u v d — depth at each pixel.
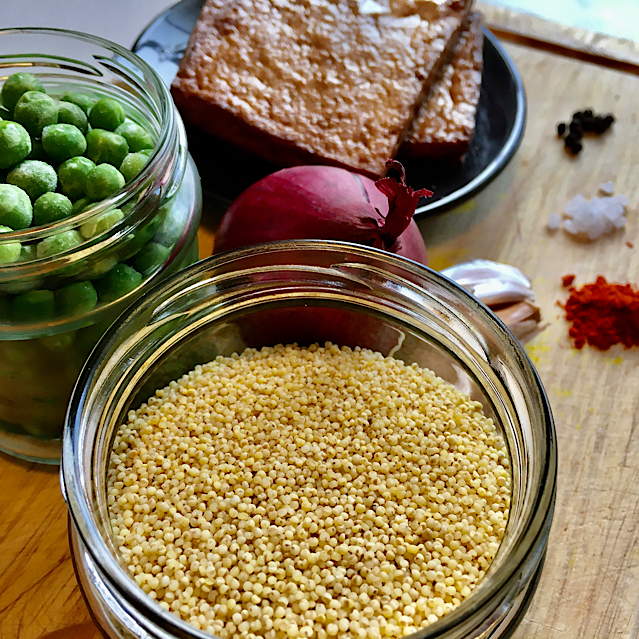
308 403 0.19
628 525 0.21
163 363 0.20
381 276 0.19
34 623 0.19
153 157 0.18
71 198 0.19
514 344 0.17
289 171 0.22
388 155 0.25
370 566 0.17
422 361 0.21
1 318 0.18
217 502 0.17
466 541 0.17
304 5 0.28
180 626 0.13
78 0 0.33
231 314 0.20
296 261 0.19
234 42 0.27
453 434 0.19
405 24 0.28
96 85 0.21
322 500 0.17
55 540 0.20
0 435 0.22
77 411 0.16
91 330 0.19
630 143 0.30
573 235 0.27
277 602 0.16
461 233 0.27
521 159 0.29
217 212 0.27
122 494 0.18
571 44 0.32
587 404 0.24
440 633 0.13
